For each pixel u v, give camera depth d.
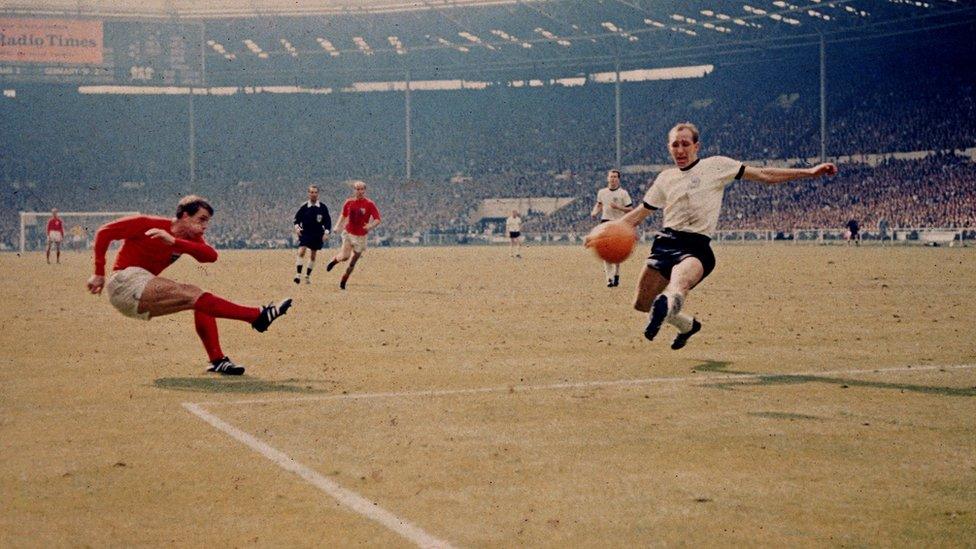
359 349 9.93
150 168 78.12
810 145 67.81
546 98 82.69
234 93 85.12
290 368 8.59
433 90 84.31
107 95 79.81
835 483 4.60
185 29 69.69
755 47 69.62
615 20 67.12
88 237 68.88
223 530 3.90
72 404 6.73
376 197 75.88
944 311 13.42
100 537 3.82
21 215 59.16
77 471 4.84
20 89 78.19
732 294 16.84
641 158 73.75
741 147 69.94
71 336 11.27
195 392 7.27
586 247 8.40
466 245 67.75
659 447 5.36
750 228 60.50
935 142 62.53
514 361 8.97
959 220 51.38
